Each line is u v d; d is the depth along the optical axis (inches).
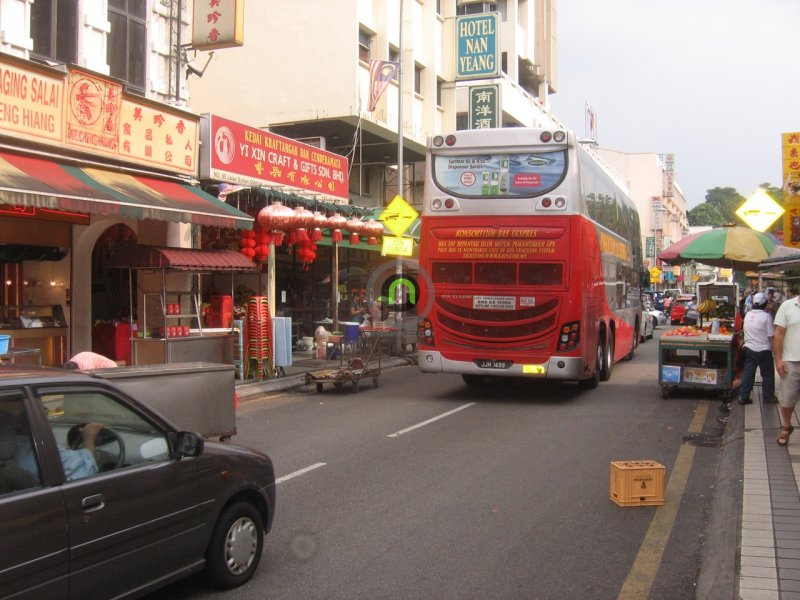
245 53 891.4
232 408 327.6
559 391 562.6
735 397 503.5
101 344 556.1
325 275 916.0
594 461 331.0
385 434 394.0
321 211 704.4
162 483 168.4
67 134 447.5
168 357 496.1
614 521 246.2
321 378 551.5
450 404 499.8
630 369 718.5
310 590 189.6
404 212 695.1
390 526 240.4
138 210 434.0
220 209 509.0
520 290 489.1
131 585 160.6
